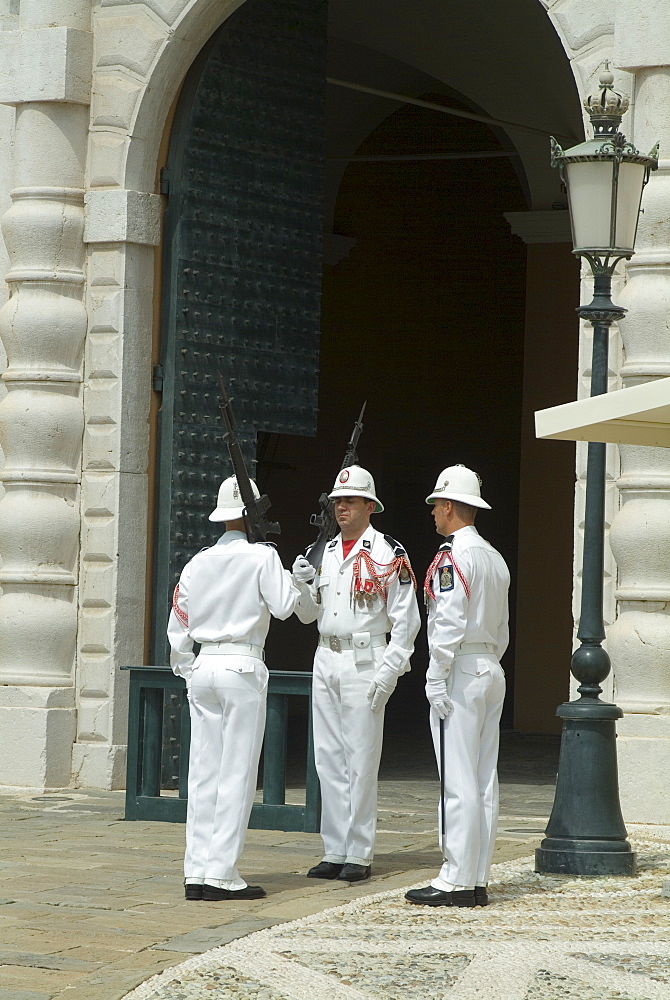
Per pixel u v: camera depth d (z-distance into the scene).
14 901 17.08
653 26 23.33
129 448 27.16
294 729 40.91
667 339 23.08
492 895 17.67
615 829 18.94
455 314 47.44
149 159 27.47
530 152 39.81
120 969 14.09
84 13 27.64
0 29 28.30
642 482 23.08
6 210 28.08
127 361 27.16
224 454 28.00
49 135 27.48
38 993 13.30
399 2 36.88
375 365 47.97
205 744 17.67
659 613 23.05
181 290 27.39
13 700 26.91
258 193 28.61
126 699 27.03
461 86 39.50
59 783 26.81
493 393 47.25
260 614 17.81
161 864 19.52
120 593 26.97
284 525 46.03
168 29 27.08
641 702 22.88
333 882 18.53
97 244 27.44
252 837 21.95
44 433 27.12
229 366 28.03
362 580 18.62
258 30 28.47
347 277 47.94
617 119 19.12
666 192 23.16
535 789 28.19
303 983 13.63
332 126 42.41
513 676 44.03
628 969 14.17
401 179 47.38
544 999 13.21
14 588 27.22
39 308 27.22
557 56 36.81
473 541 17.50
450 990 13.45
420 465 47.97
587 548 19.25
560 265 40.22
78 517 27.31
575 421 17.36
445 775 17.19
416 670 47.91
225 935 15.42
